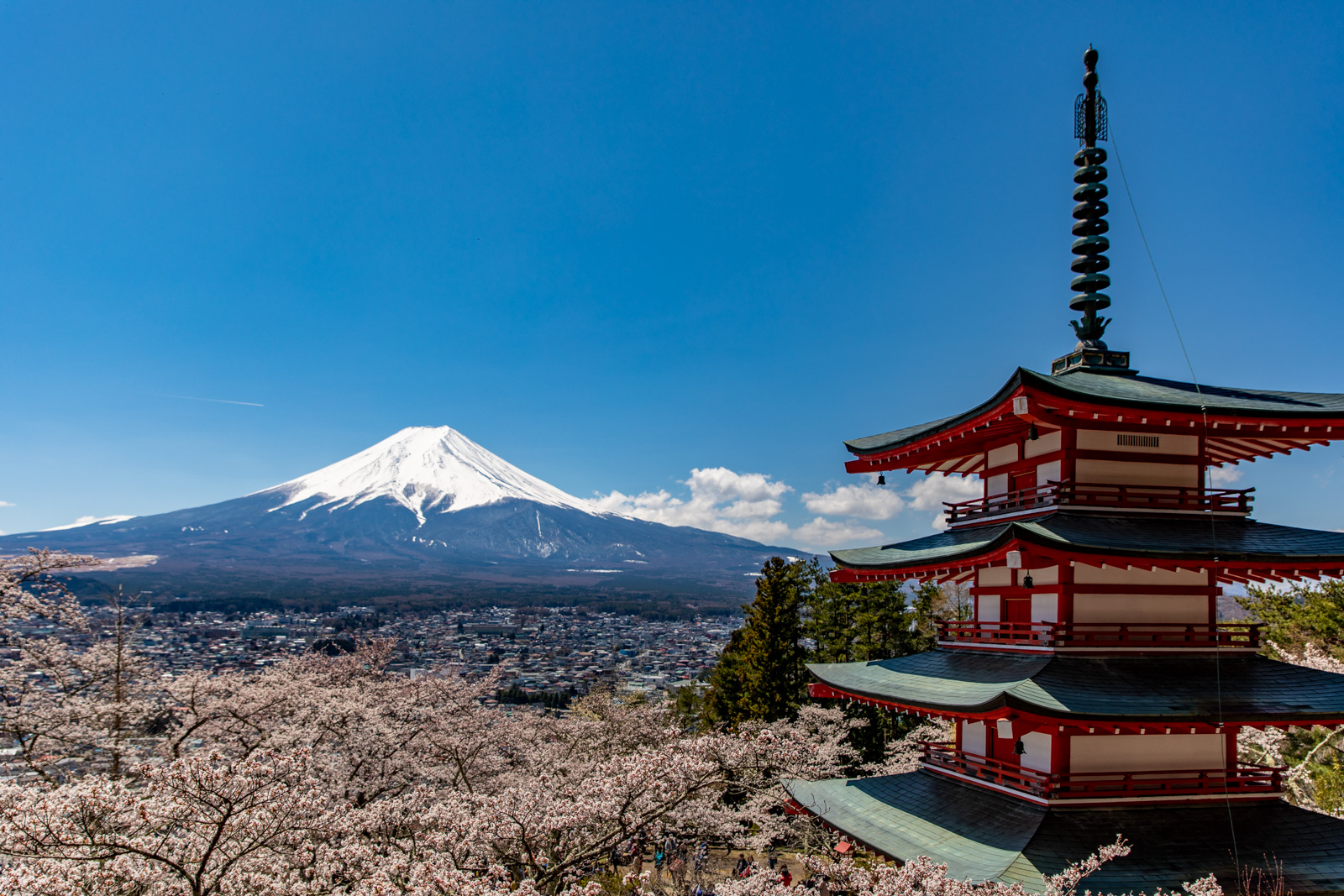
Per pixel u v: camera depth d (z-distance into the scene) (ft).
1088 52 58.49
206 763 36.47
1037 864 40.16
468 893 34.06
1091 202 57.67
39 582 65.98
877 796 55.21
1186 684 44.70
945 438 55.06
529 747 94.79
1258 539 46.16
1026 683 43.70
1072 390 44.47
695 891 76.95
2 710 68.03
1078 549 42.73
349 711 80.23
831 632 160.25
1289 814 45.85
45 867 33.04
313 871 43.60
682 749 50.31
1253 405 47.21
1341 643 97.09
